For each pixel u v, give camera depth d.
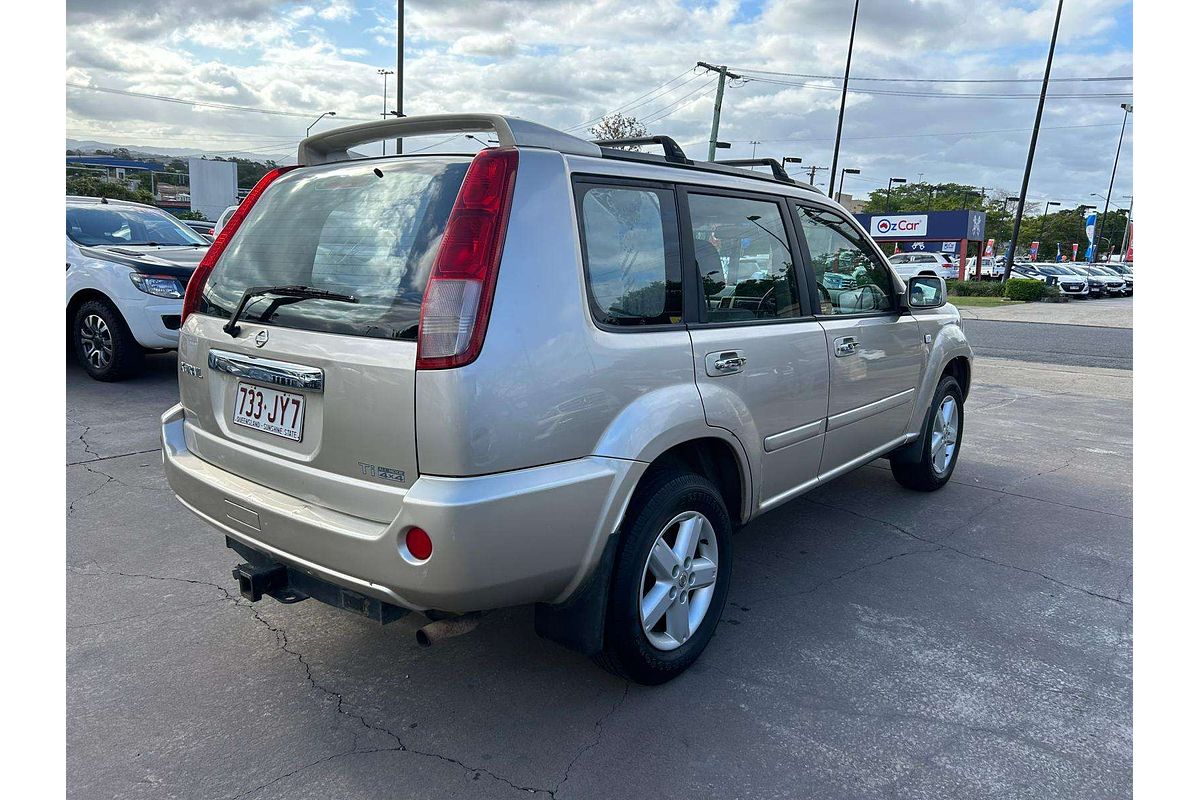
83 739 2.57
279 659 3.09
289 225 2.80
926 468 5.10
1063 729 2.72
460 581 2.23
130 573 3.79
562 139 2.61
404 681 2.96
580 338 2.48
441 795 2.36
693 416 2.84
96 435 5.97
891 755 2.58
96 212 8.37
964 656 3.21
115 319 7.41
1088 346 15.35
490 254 2.28
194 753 2.53
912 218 49.31
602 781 2.43
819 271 3.80
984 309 27.89
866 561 4.17
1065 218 95.31
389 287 2.39
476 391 2.21
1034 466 6.08
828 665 3.12
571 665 3.09
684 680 3.00
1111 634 3.40
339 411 2.39
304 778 2.43
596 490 2.50
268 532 2.57
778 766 2.51
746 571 4.02
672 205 2.97
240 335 2.72
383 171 2.63
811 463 3.76
